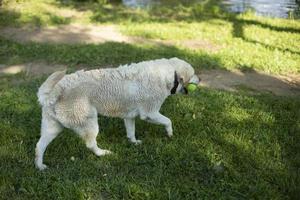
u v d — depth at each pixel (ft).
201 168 8.33
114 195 7.47
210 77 14.24
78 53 15.96
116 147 9.07
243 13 23.94
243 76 14.46
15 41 17.74
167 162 8.57
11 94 11.86
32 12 22.36
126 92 8.42
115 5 25.54
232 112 10.91
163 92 8.79
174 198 7.36
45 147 8.18
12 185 7.73
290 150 9.07
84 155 8.73
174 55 15.85
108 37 18.75
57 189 7.50
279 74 14.74
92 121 8.23
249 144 9.21
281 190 7.65
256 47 17.37
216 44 17.92
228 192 7.61
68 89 7.91
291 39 18.83
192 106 11.13
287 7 25.94
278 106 11.46
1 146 8.99
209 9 24.88
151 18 22.17
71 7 24.22
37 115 10.52
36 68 14.88
